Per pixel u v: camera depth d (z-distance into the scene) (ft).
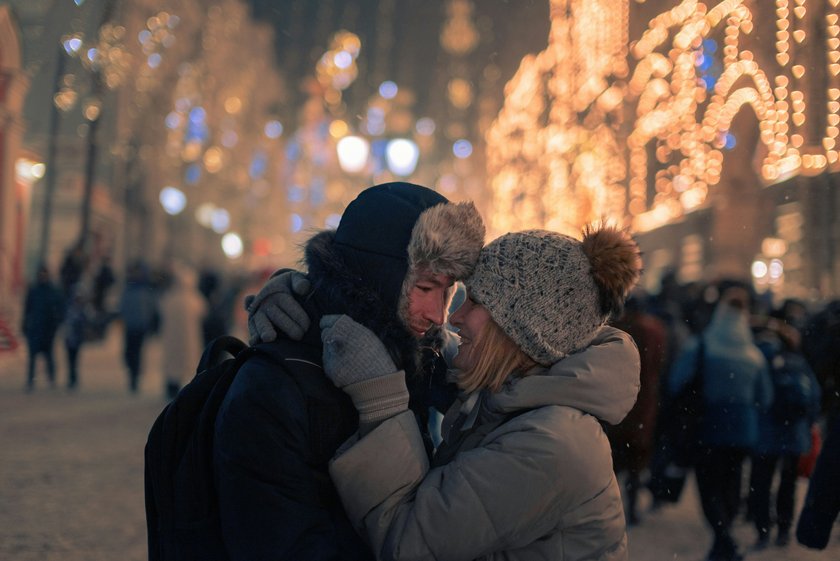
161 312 40.88
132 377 44.60
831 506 10.08
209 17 124.36
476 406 6.45
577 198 64.18
